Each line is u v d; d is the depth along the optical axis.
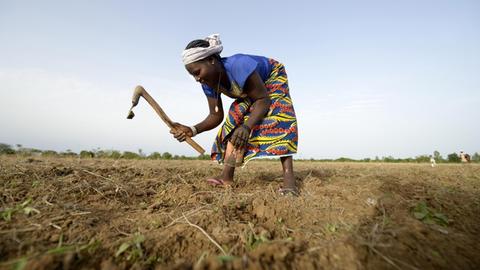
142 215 2.10
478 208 2.34
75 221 1.86
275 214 2.04
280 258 1.39
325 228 1.79
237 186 3.11
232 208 2.14
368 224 1.84
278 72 2.70
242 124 2.57
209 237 1.66
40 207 2.09
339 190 2.62
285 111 2.64
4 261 1.38
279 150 2.59
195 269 1.27
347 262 1.41
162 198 2.57
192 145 2.78
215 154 3.00
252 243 1.63
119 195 2.63
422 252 1.54
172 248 1.57
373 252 1.49
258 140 2.67
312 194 2.52
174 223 1.91
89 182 2.88
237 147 2.50
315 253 1.48
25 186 2.59
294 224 1.90
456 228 1.96
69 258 1.35
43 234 1.65
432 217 2.04
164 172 4.02
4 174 2.91
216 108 3.04
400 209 2.12
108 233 1.73
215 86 2.65
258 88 2.48
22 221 1.81
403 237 1.65
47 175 3.05
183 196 2.55
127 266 1.41
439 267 1.45
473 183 3.64
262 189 2.88
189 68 2.51
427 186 3.00
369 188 2.66
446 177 4.30
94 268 1.36
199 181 3.24
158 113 2.65
